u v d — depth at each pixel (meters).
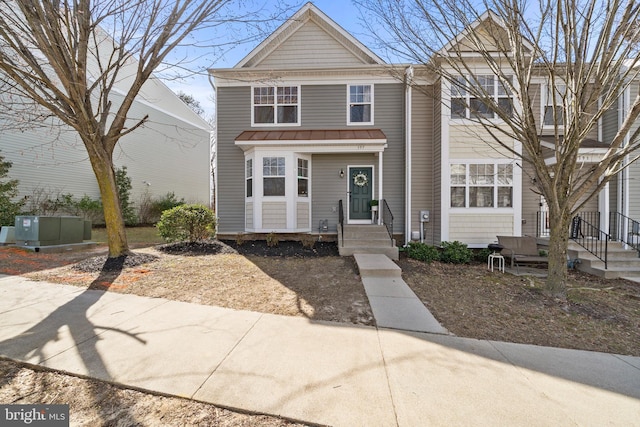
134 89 6.77
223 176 10.30
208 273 5.96
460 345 3.26
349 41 10.37
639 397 2.44
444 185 8.91
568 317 4.28
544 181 5.14
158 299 4.49
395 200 10.19
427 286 5.56
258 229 9.48
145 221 16.56
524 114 4.93
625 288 6.01
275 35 10.30
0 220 10.07
